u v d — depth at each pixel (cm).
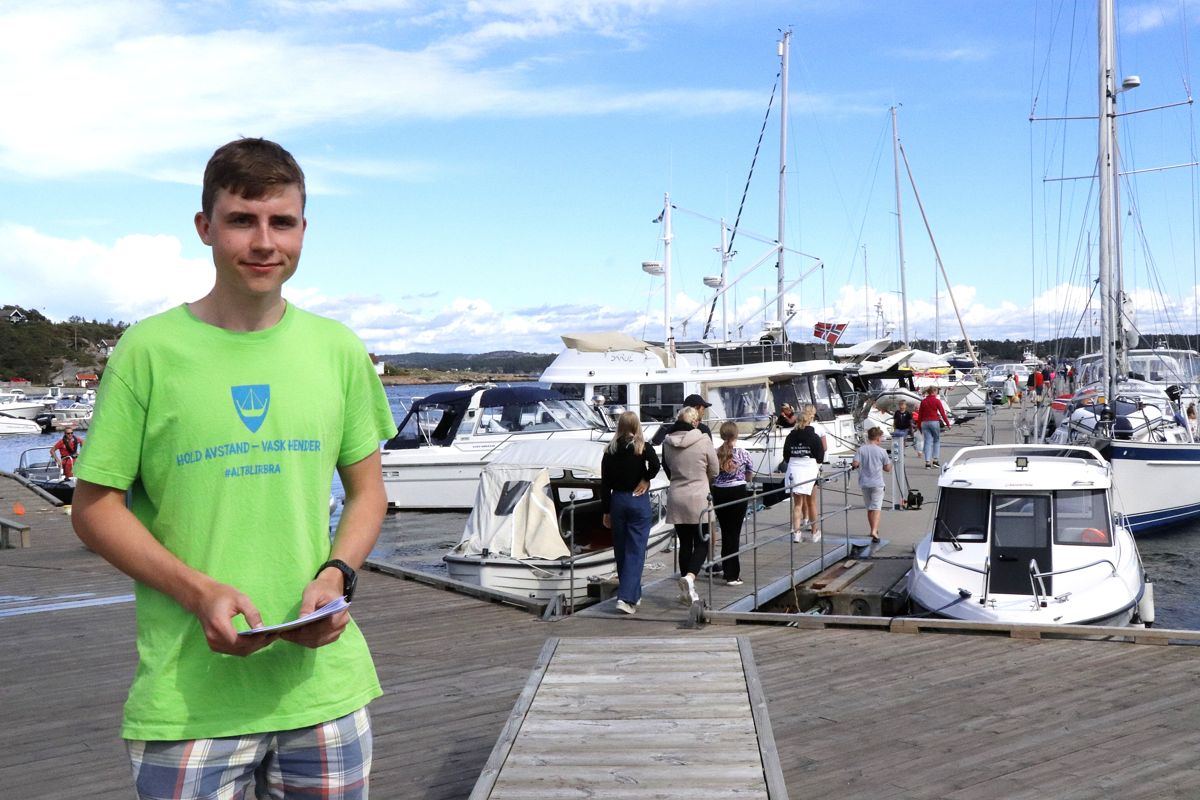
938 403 2506
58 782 565
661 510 1482
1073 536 1125
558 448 1467
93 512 214
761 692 465
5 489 2411
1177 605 1458
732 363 2662
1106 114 2373
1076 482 1158
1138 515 1883
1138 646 803
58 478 2523
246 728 221
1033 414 3106
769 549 1431
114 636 923
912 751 591
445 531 2012
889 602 1205
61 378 13938
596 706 454
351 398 241
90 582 1210
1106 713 647
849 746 601
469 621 970
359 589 1134
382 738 634
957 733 619
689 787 371
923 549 1181
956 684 720
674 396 2316
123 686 759
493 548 1271
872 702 684
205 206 218
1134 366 2905
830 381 2528
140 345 216
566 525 1424
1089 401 2322
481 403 2250
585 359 2388
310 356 230
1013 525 1141
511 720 439
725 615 941
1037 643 823
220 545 218
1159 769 554
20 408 6981
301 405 225
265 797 242
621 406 2342
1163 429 2073
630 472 991
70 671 802
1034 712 654
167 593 212
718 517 1155
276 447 222
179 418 215
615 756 400
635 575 998
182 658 220
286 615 223
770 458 2186
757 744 408
